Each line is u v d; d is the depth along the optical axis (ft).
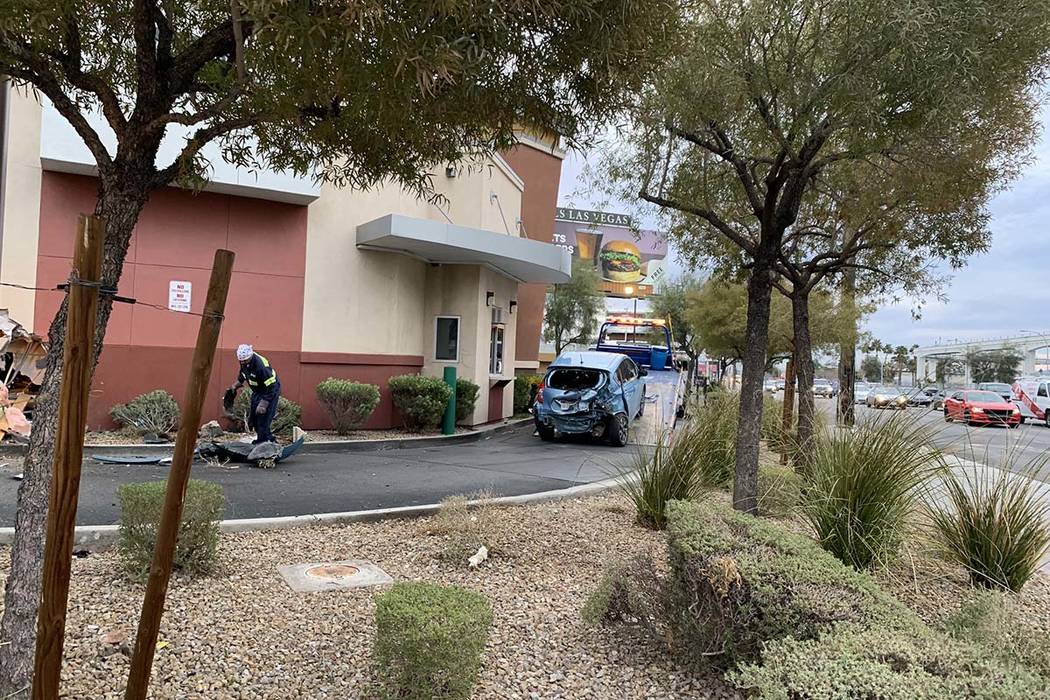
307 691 10.62
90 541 17.48
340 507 23.06
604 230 187.52
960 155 20.49
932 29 16.06
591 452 41.75
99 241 6.81
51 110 34.53
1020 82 18.90
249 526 19.89
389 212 47.32
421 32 8.36
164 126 9.70
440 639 9.71
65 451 6.77
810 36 19.10
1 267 35.12
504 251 48.03
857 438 18.52
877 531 17.43
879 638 9.36
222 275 6.94
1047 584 19.77
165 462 30.04
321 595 14.75
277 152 14.69
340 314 44.65
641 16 10.73
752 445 19.94
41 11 8.41
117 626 12.41
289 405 39.96
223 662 11.35
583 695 11.09
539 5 9.29
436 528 19.89
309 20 7.84
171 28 11.25
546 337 132.05
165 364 38.78
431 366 51.21
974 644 9.87
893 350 181.37
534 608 14.67
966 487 19.38
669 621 12.34
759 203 20.51
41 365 34.37
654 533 21.34
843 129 19.56
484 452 40.60
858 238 30.25
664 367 66.64
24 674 8.84
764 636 10.84
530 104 11.92
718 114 19.66
